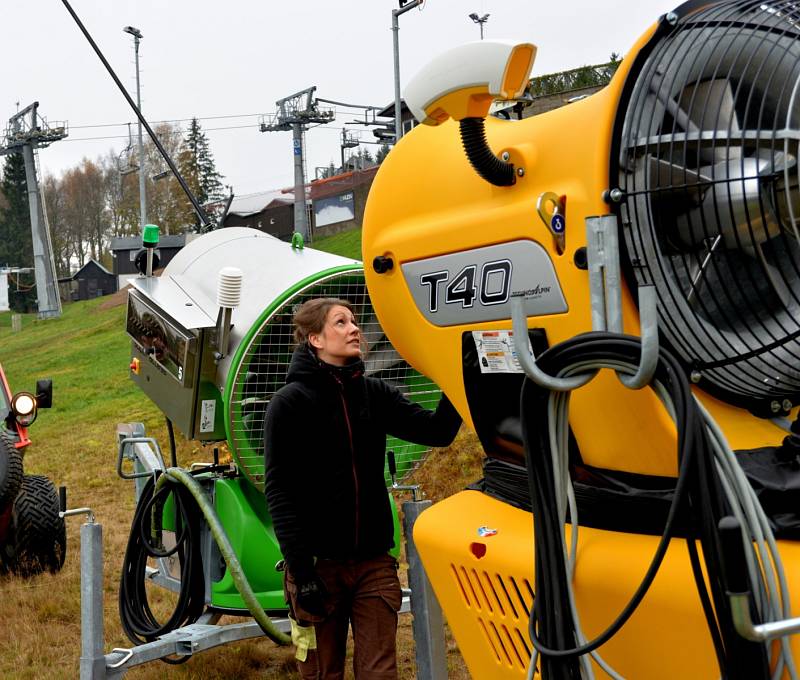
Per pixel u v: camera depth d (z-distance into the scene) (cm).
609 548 203
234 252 420
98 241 8394
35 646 475
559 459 196
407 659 430
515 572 221
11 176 7819
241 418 378
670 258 199
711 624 168
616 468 212
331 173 5534
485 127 240
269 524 391
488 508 245
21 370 2848
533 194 212
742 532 150
